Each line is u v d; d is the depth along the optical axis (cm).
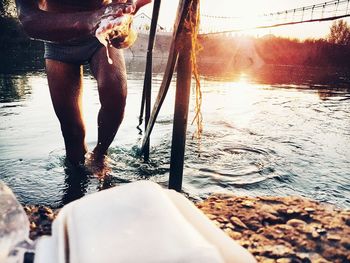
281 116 967
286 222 170
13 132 616
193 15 302
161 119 830
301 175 450
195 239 71
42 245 82
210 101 1227
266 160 512
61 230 83
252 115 966
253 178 430
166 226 75
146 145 473
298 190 399
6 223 100
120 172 430
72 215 85
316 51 7000
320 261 138
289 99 1425
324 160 526
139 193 87
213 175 431
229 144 598
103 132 431
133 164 463
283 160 517
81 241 74
